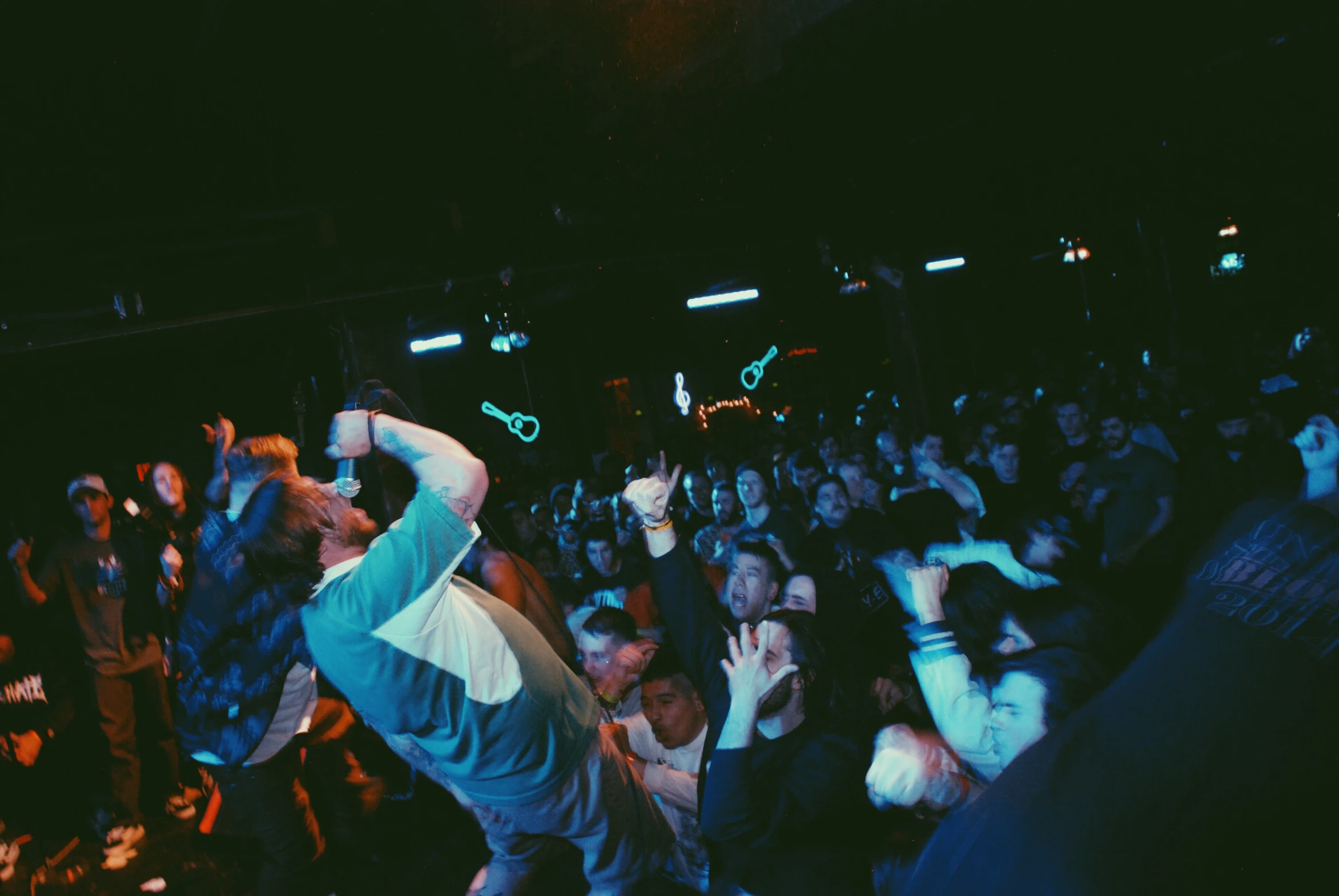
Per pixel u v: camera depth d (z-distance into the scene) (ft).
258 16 13.82
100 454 29.73
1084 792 4.08
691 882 8.07
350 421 5.58
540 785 5.84
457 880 12.67
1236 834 3.80
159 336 18.95
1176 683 4.23
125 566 17.16
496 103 17.78
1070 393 27.22
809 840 5.89
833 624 10.42
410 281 19.20
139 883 14.74
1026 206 27.09
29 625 20.04
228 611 9.15
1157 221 32.65
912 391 27.66
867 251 25.43
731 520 17.21
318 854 10.55
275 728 9.87
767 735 6.17
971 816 4.45
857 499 16.01
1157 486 13.74
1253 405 13.74
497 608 5.96
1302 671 3.97
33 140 15.06
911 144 23.27
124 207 16.57
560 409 45.32
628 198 21.42
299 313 18.71
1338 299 33.73
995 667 6.07
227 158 16.96
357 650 5.34
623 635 9.88
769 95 19.85
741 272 30.45
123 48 13.96
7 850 15.52
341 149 17.69
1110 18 18.97
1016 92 20.89
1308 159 25.36
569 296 39.88
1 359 19.08
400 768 16.46
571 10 16.08
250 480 9.41
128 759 16.72
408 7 14.58
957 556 9.75
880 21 17.62
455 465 5.48
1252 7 19.07
